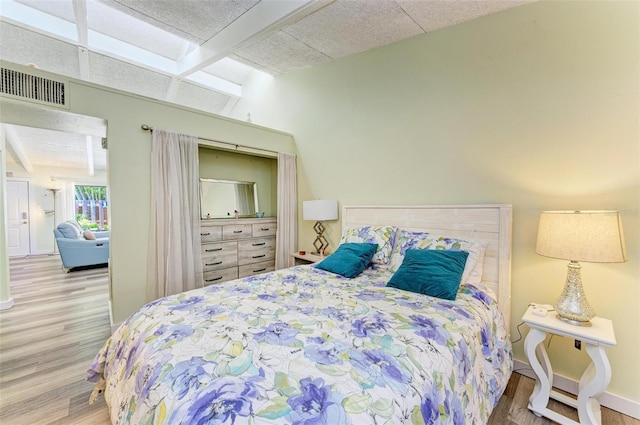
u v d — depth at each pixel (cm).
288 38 290
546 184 198
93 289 398
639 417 163
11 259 619
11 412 162
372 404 84
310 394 86
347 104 331
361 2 221
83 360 218
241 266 366
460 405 114
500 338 179
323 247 361
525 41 204
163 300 170
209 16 278
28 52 349
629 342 168
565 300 163
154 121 277
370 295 179
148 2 259
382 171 298
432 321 139
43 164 686
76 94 234
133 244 263
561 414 164
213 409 80
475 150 231
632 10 165
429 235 240
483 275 220
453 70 242
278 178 382
